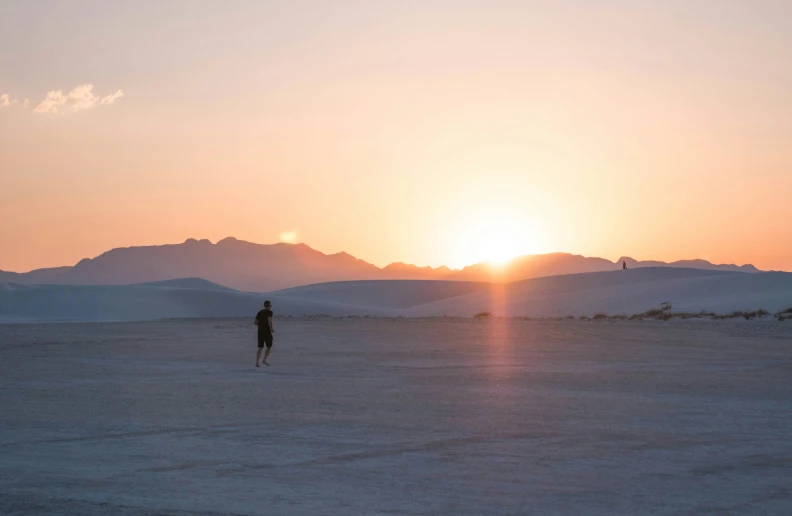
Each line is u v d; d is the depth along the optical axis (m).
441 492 10.33
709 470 11.57
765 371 25.67
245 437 14.16
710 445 13.42
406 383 22.48
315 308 151.25
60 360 30.22
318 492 10.33
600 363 28.44
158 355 32.34
